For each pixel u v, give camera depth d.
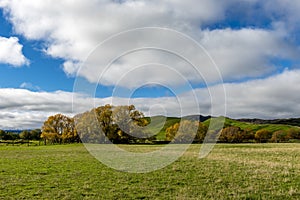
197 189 13.77
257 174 16.97
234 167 19.59
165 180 15.73
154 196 12.61
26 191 13.44
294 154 27.66
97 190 13.64
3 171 18.86
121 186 14.41
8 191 13.45
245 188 13.70
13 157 27.53
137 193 13.14
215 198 12.20
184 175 17.02
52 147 45.28
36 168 20.03
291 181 15.15
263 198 12.09
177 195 12.77
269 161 22.70
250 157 25.55
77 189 13.85
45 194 12.89
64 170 19.08
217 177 16.31
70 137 59.72
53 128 62.09
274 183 14.68
